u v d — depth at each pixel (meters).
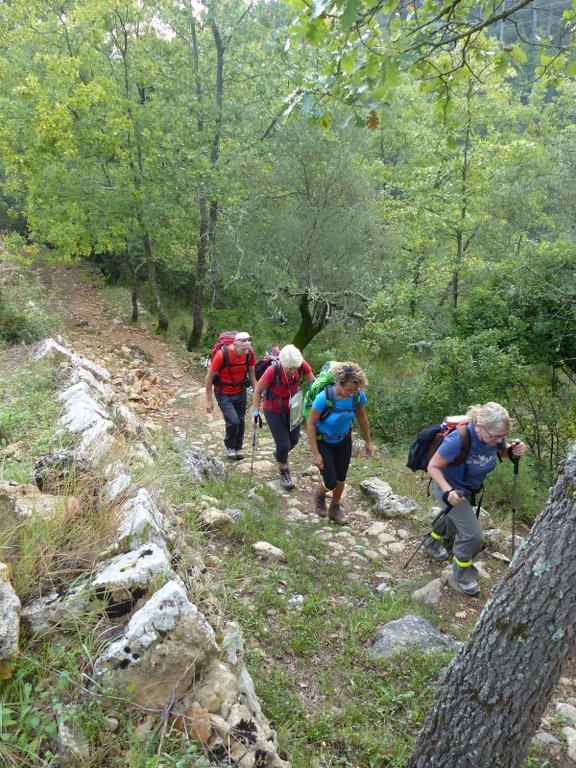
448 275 13.88
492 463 4.11
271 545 4.61
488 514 6.25
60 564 2.58
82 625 2.32
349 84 3.31
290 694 3.09
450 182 15.13
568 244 12.12
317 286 13.77
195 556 3.34
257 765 2.15
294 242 13.89
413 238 15.93
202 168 13.16
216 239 14.82
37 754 1.89
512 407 9.90
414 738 2.97
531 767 2.94
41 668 2.12
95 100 12.77
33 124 12.22
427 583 4.68
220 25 13.92
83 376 6.41
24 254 19.66
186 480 5.29
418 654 3.54
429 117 16.17
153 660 2.19
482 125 15.20
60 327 11.99
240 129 14.18
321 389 5.02
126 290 19.47
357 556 4.99
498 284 12.11
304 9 2.85
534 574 2.07
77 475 3.29
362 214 14.06
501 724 2.19
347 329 15.01
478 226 16.33
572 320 10.80
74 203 13.62
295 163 13.88
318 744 2.83
